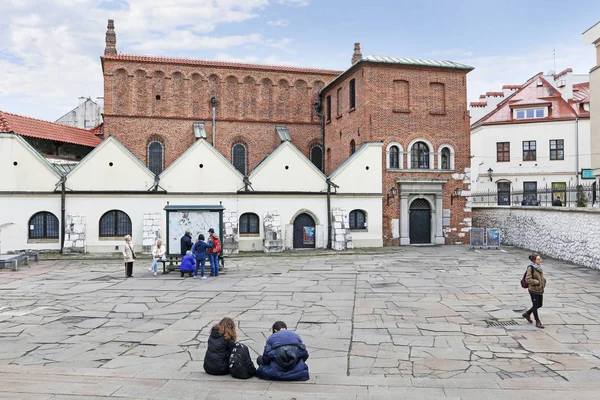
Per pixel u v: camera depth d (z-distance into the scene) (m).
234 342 9.80
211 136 41.88
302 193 34.09
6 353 11.41
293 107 43.94
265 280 21.94
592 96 32.38
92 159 31.84
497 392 8.61
